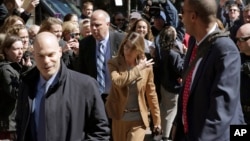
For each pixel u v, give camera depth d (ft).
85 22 24.40
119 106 17.84
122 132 18.01
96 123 11.94
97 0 41.91
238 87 11.23
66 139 11.61
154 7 31.60
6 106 16.85
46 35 11.76
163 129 25.25
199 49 11.72
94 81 12.09
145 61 17.88
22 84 12.01
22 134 11.80
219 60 11.21
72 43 21.20
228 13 32.32
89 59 20.24
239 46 15.29
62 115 11.54
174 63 24.04
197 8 11.59
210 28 11.68
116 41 20.26
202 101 11.42
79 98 11.74
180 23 30.45
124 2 41.24
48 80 11.73
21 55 17.40
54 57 11.64
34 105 11.80
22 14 26.18
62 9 39.11
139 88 17.65
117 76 17.54
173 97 24.76
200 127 11.40
